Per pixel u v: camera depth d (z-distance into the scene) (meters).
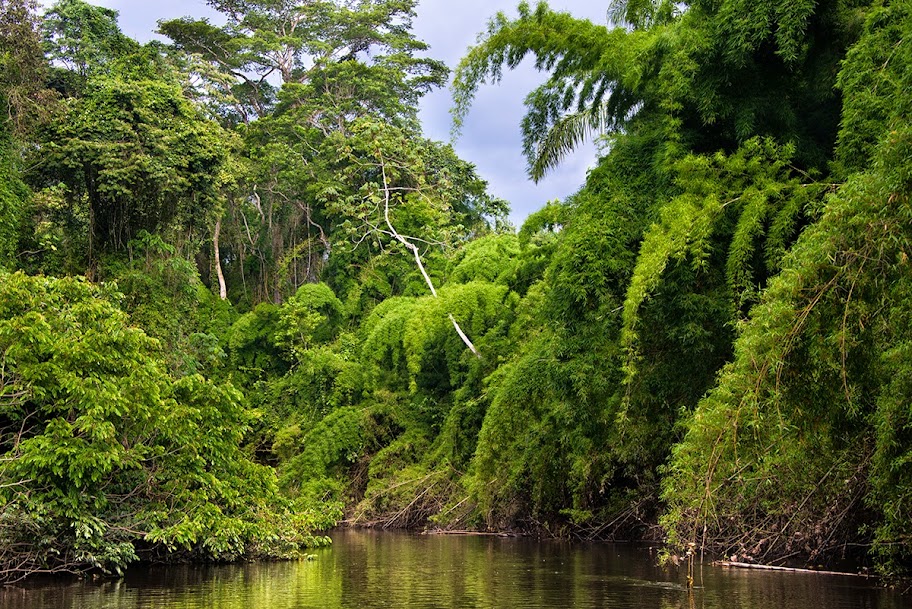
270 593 8.45
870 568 9.46
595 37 14.15
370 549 13.91
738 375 7.67
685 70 11.87
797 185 11.15
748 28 11.23
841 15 11.61
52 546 9.55
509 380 15.91
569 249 12.98
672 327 11.97
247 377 28.81
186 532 10.25
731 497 9.73
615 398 12.59
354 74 36.75
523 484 16.34
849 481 8.88
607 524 15.04
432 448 21.36
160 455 10.77
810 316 7.16
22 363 9.95
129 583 9.24
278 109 37.66
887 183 6.45
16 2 20.17
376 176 33.41
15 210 19.28
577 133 17.55
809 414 7.66
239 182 34.44
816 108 12.68
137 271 21.59
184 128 22.67
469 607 7.46
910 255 6.59
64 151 20.75
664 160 12.35
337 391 24.00
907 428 7.43
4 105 19.94
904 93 7.79
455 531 18.50
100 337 10.39
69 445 9.44
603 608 7.31
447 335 22.00
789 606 7.16
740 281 10.91
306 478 21.91
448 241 28.81
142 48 30.64
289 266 36.25
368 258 31.98
